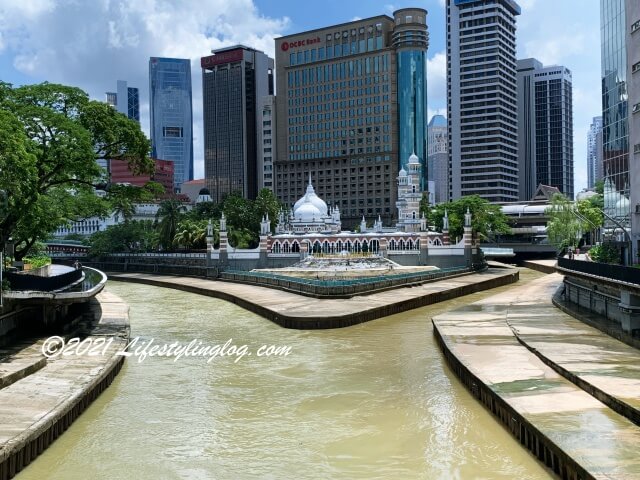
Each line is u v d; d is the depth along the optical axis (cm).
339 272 10188
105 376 3550
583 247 14012
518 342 4419
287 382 3762
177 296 9144
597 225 11662
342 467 2489
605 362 3581
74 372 3503
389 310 6625
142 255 14650
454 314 5975
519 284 10419
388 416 3111
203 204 17650
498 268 13275
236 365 4216
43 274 7031
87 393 3184
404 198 14225
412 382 3766
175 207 15362
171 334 5431
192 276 12362
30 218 5306
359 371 4044
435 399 3400
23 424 2569
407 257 11725
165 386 3666
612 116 7712
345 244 11900
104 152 5928
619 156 7538
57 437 2761
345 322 5800
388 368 4128
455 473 2405
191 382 3759
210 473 2442
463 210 14838
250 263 11850
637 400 2738
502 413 2952
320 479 2378
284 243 11994
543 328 4934
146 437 2827
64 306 5022
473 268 11731
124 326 5134
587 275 5200
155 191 6244
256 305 6844
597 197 14600
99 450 2667
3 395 3003
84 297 4478
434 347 4838
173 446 2720
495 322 5378
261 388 3625
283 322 5838
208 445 2734
